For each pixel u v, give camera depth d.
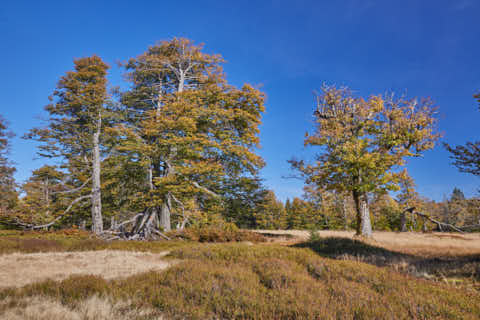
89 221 31.11
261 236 21.08
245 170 24.39
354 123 19.97
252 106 24.28
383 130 19.31
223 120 23.23
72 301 5.10
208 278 6.55
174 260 10.58
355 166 17.80
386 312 4.55
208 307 5.00
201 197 24.05
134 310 4.61
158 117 21.27
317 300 5.07
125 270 8.17
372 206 39.19
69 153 24.84
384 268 8.02
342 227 46.66
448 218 41.59
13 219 21.73
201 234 20.48
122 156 21.80
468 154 9.66
